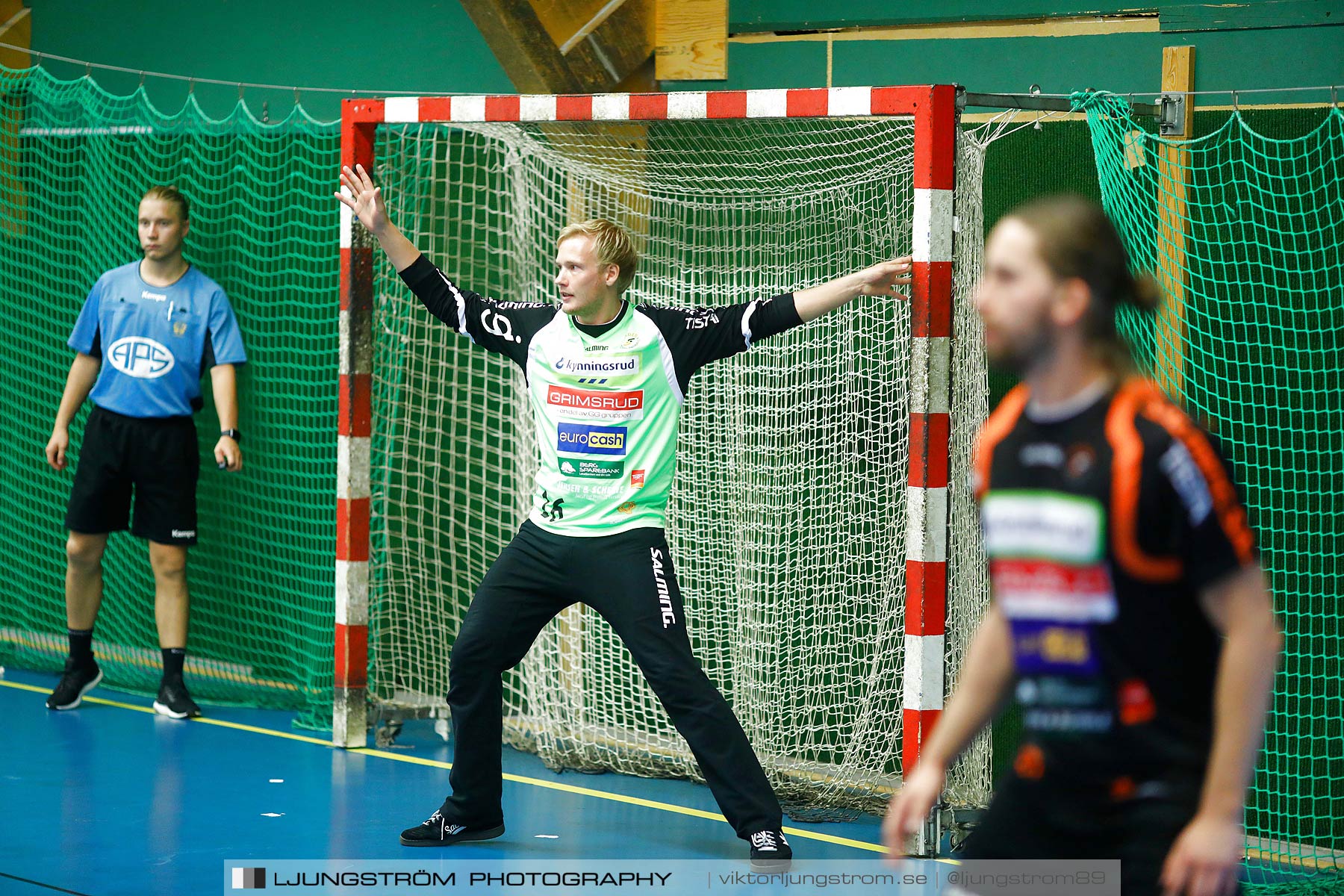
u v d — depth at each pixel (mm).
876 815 12547
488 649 10961
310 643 16375
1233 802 5266
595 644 14695
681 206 14242
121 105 18078
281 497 16938
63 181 18141
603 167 14328
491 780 11258
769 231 13844
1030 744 5898
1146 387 5551
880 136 13297
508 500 15984
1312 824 11961
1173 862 5320
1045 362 5586
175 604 15602
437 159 16047
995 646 6023
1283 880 11227
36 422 18438
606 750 13945
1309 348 11844
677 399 10930
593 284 10625
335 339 16641
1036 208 5582
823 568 13539
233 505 17312
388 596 16125
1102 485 5414
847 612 13406
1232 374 12141
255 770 13453
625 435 10742
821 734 13469
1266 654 5273
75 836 11344
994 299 5570
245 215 17125
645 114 12047
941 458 10703
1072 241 5426
